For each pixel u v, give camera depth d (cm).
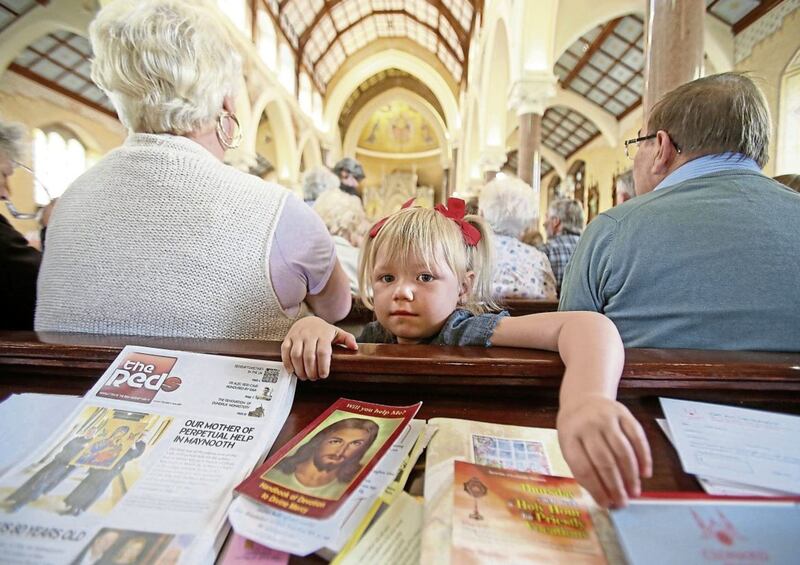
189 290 87
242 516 48
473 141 1284
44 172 920
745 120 105
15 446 59
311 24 1418
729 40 730
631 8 671
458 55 1591
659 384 67
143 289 86
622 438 46
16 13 740
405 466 56
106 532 48
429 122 2158
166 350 74
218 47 98
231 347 77
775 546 44
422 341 101
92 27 93
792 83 633
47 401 67
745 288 90
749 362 68
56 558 45
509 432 62
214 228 87
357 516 49
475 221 117
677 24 249
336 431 61
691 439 59
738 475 53
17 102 862
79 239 88
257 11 1055
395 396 71
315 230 102
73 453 58
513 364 67
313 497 50
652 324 100
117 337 81
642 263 100
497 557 44
